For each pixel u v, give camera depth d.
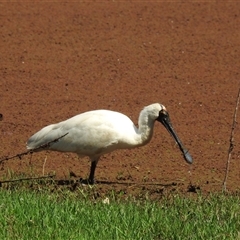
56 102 18.80
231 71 20.88
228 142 16.52
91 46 22.44
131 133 13.93
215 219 11.73
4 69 20.70
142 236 10.94
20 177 13.91
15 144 16.23
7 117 17.75
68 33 23.27
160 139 16.64
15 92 19.34
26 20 24.06
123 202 12.87
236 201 12.71
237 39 23.00
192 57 21.75
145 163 15.32
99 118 13.87
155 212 11.96
